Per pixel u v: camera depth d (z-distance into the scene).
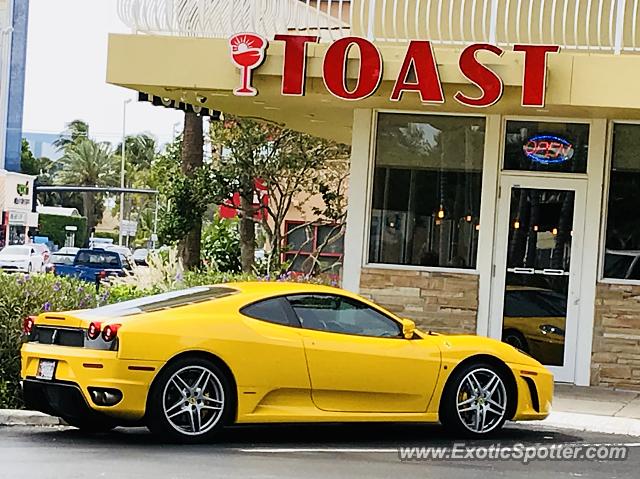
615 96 13.66
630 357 14.96
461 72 13.76
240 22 15.46
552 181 15.23
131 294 16.41
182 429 9.73
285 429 11.28
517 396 10.99
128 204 98.44
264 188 26.84
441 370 10.70
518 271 15.33
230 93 14.81
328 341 10.25
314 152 26.47
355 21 15.67
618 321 15.02
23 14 63.69
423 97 13.74
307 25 16.33
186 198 25.12
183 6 15.37
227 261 29.17
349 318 10.56
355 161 15.62
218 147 26.88
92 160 87.44
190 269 23.78
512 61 13.77
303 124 19.09
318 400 10.23
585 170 15.17
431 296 15.45
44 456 9.02
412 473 8.88
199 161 25.47
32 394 9.98
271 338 9.99
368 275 15.53
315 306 10.41
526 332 15.27
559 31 14.88
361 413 10.40
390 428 11.59
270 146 26.23
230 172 25.64
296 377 10.05
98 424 10.54
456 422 10.78
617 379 14.99
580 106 13.80
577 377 15.11
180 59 14.49
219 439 10.32
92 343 9.45
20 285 12.61
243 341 9.85
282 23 16.11
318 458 9.46
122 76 14.52
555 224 15.24
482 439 10.91
